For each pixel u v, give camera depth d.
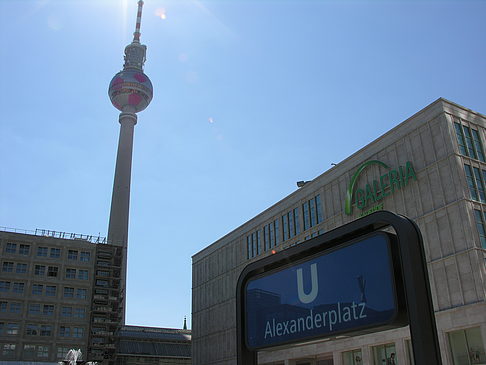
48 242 95.06
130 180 160.38
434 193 52.12
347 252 5.71
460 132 53.56
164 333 122.75
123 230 147.50
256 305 7.01
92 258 97.50
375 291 5.27
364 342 54.91
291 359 65.88
